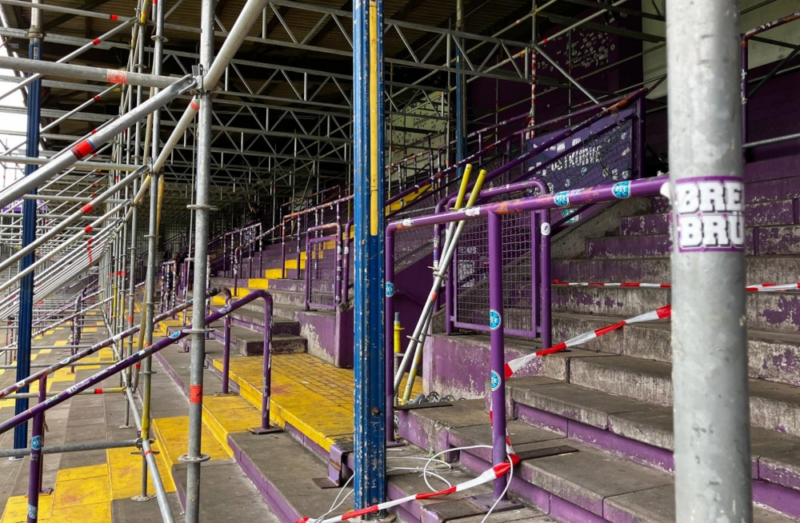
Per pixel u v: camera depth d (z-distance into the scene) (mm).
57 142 17234
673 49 919
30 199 5520
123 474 4977
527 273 4645
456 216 2949
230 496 3713
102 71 2604
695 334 889
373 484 2797
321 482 3436
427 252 6910
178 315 13766
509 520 2439
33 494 3129
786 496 2029
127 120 2455
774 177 4855
